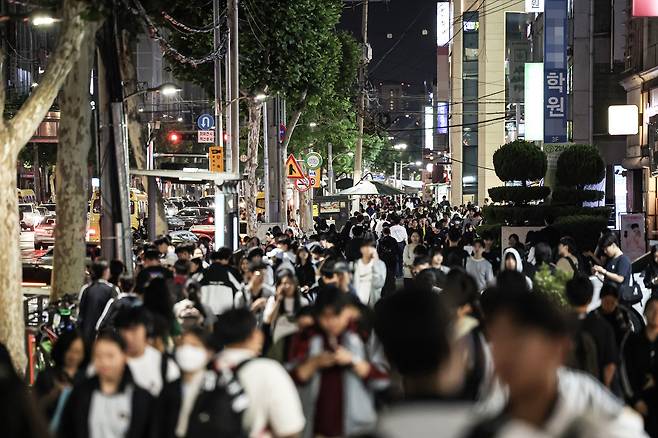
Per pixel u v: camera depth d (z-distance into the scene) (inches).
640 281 1040.2
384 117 4229.8
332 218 2532.0
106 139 926.4
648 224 2014.0
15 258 634.8
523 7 4020.7
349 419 392.8
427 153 5620.1
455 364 217.6
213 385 346.3
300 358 429.1
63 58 655.8
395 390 239.5
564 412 193.3
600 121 2386.8
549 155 2032.5
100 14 658.8
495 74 4030.5
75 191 865.5
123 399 367.6
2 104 642.2
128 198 941.8
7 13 712.4
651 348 461.7
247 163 1914.4
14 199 636.1
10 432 186.5
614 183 2384.4
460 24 4197.8
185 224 3026.6
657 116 1898.4
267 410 350.6
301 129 2935.5
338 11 2160.4
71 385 412.8
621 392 476.7
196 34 1788.9
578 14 2353.6
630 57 2150.6
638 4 1712.6
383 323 219.8
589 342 457.1
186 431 342.3
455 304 381.7
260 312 675.4
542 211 1755.7
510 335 199.9
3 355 444.1
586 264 983.6
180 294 660.7
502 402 260.1
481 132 4072.3
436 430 189.8
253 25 1898.4
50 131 2662.4
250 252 856.9
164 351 447.5
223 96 1905.8
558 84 2276.1
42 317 839.7
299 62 1971.0
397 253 1376.7
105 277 685.9
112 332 374.3
